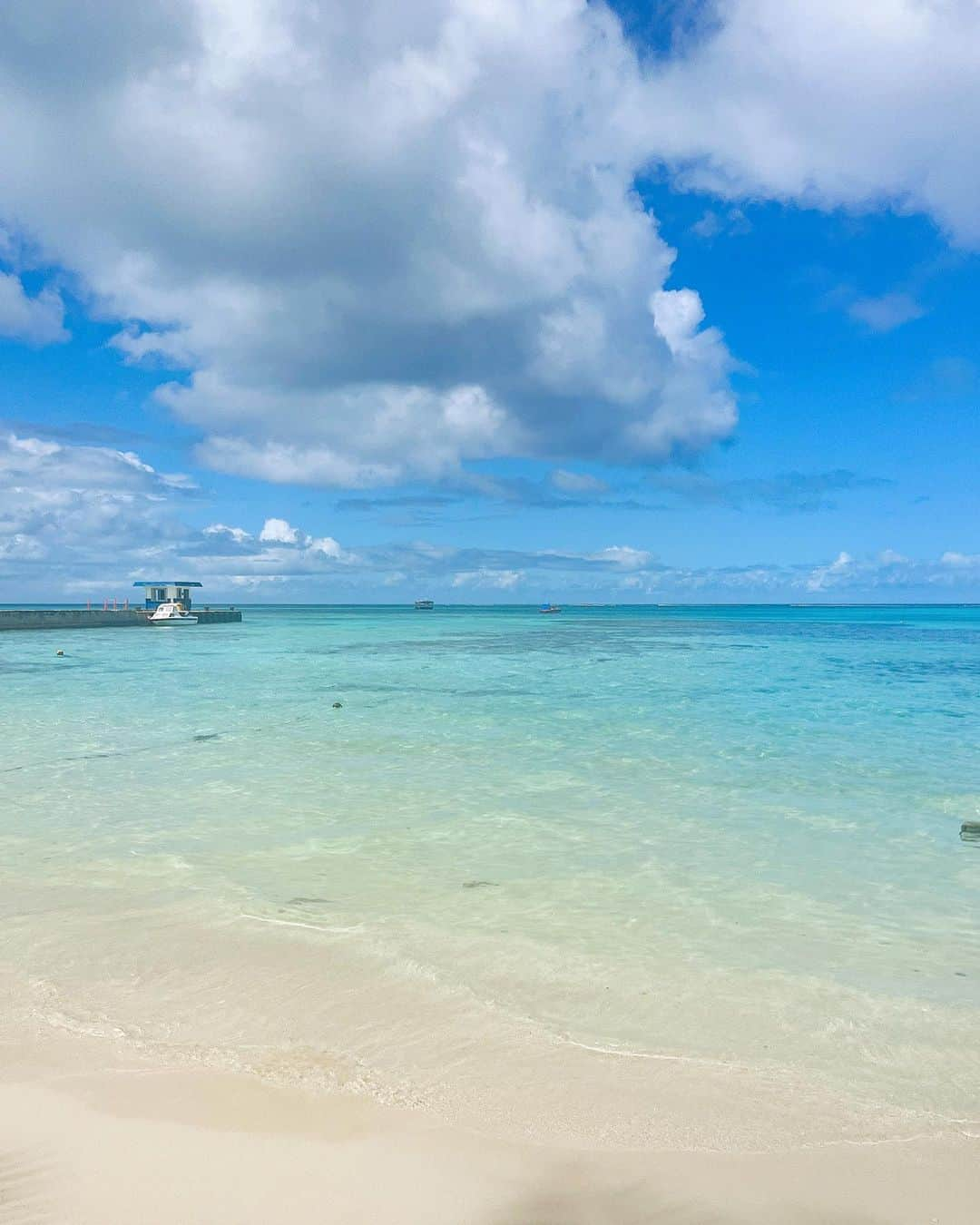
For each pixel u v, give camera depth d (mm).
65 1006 6578
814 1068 5801
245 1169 4551
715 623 123438
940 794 14047
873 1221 4234
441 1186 4449
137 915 8602
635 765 16453
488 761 16781
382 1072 5664
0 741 19094
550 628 100125
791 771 15844
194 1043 6031
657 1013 6590
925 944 7992
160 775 15500
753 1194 4445
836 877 9969
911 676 36031
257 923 8391
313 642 65938
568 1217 4227
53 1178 4438
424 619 148125
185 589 105438
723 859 10578
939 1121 5184
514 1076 5641
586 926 8391
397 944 7891
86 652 52188
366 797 13836
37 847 10984
